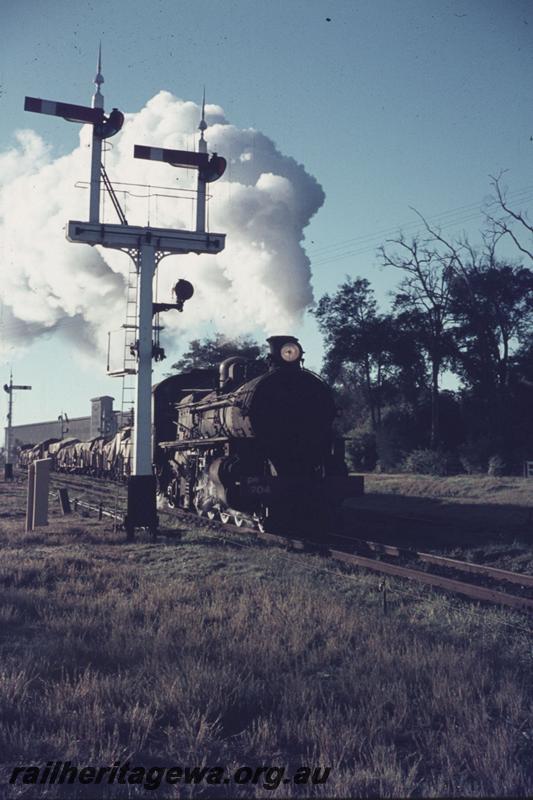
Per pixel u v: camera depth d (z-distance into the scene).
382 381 48.22
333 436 17.09
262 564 11.87
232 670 6.27
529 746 5.03
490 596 9.20
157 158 17.67
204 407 18.89
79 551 13.41
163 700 5.62
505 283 42.09
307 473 16.88
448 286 43.78
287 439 16.58
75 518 20.53
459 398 46.22
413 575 10.66
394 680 6.10
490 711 5.66
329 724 5.23
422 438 45.34
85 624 7.71
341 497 15.80
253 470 16.47
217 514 17.95
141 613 8.41
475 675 6.19
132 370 17.28
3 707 5.46
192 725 5.23
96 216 17.16
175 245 17.34
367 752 4.98
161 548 13.85
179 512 19.78
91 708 5.54
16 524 18.66
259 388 16.39
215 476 16.45
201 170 18.00
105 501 25.59
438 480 30.44
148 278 17.11
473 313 42.06
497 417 40.12
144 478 15.63
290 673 6.24
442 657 6.52
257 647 6.86
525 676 6.43
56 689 5.76
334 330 47.47
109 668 6.61
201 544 14.24
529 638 7.47
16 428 110.75
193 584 9.88
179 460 21.39
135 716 5.29
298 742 5.11
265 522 15.83
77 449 49.09
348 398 55.66
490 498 24.92
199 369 24.11
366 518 19.83
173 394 23.53
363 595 9.64
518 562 12.80
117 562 12.41
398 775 4.41
